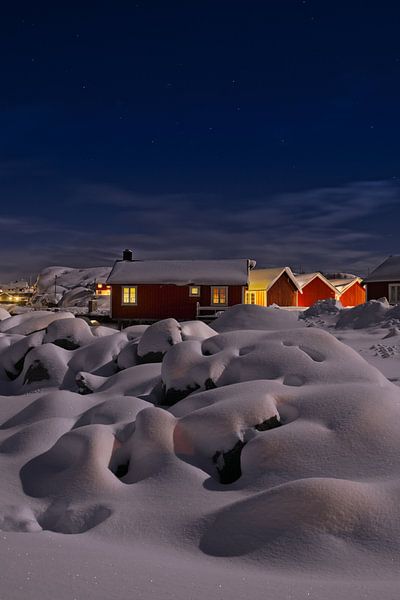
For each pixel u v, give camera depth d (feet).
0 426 20.61
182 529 11.21
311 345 21.11
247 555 9.98
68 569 8.18
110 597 7.22
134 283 117.39
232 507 11.32
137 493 13.14
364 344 44.55
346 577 8.95
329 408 15.52
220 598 7.40
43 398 21.07
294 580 8.54
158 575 8.23
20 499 13.67
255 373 19.71
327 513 10.42
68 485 13.78
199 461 14.76
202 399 17.31
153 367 25.12
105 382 25.89
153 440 15.15
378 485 11.47
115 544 10.62
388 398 16.01
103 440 15.23
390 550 9.65
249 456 14.19
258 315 63.52
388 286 110.22
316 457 13.69
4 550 9.01
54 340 31.83
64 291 331.36
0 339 33.55
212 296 115.34
